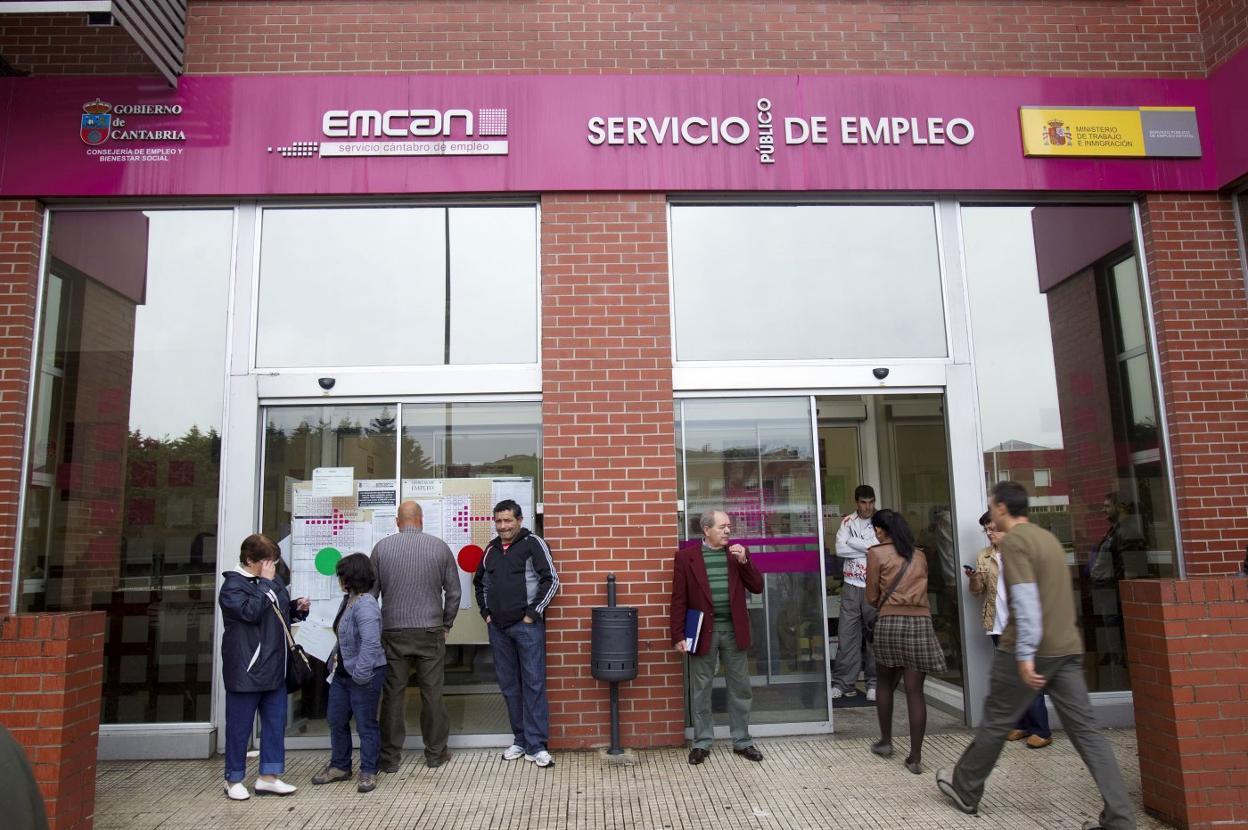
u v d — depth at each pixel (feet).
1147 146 22.56
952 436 21.80
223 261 21.74
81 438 21.15
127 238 21.75
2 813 6.32
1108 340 22.88
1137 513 22.36
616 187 21.48
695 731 18.79
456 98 21.59
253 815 15.93
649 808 15.92
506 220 22.20
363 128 21.43
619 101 21.76
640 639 20.08
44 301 21.40
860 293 22.47
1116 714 21.38
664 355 21.21
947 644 22.17
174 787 17.66
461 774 18.17
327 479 21.12
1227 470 21.56
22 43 21.42
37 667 13.50
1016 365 22.50
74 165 21.03
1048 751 19.10
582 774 18.01
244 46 21.72
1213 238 22.54
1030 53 22.88
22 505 20.40
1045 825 14.70
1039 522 22.04
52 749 13.32
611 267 21.43
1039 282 22.84
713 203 22.47
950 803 15.85
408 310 21.85
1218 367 21.98
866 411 23.11
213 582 20.54
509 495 21.12
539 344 21.58
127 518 20.85
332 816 15.79
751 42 22.35
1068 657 14.02
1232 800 14.16
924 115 22.29
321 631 20.65
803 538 21.42
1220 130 22.58
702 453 21.49
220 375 21.35
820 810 15.64
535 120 21.62
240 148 21.26
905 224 22.80
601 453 20.75
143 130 21.21
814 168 21.90
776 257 22.45
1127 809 13.50
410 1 22.04
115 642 20.40
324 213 22.08
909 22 22.80
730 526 21.03
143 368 21.35
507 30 22.06
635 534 20.45
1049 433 22.31
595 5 22.27
